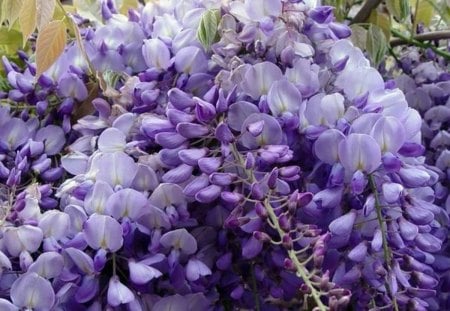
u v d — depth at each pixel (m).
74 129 0.53
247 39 0.50
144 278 0.45
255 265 0.48
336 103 0.48
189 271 0.46
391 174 0.46
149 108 0.51
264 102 0.48
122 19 0.59
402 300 0.45
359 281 0.47
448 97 0.62
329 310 0.39
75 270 0.46
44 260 0.45
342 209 0.47
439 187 0.57
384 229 0.45
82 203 0.47
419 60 0.68
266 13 0.50
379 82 0.50
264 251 0.47
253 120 0.47
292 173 0.45
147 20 0.57
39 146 0.53
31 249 0.46
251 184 0.45
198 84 0.51
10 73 0.55
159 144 0.48
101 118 0.53
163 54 0.51
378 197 0.46
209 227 0.48
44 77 0.54
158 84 0.52
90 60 0.55
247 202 0.46
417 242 0.46
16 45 0.63
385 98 0.49
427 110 0.62
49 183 0.52
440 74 0.64
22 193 0.47
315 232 0.43
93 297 0.46
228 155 0.46
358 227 0.47
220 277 0.48
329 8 0.51
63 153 0.55
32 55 0.59
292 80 0.50
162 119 0.48
